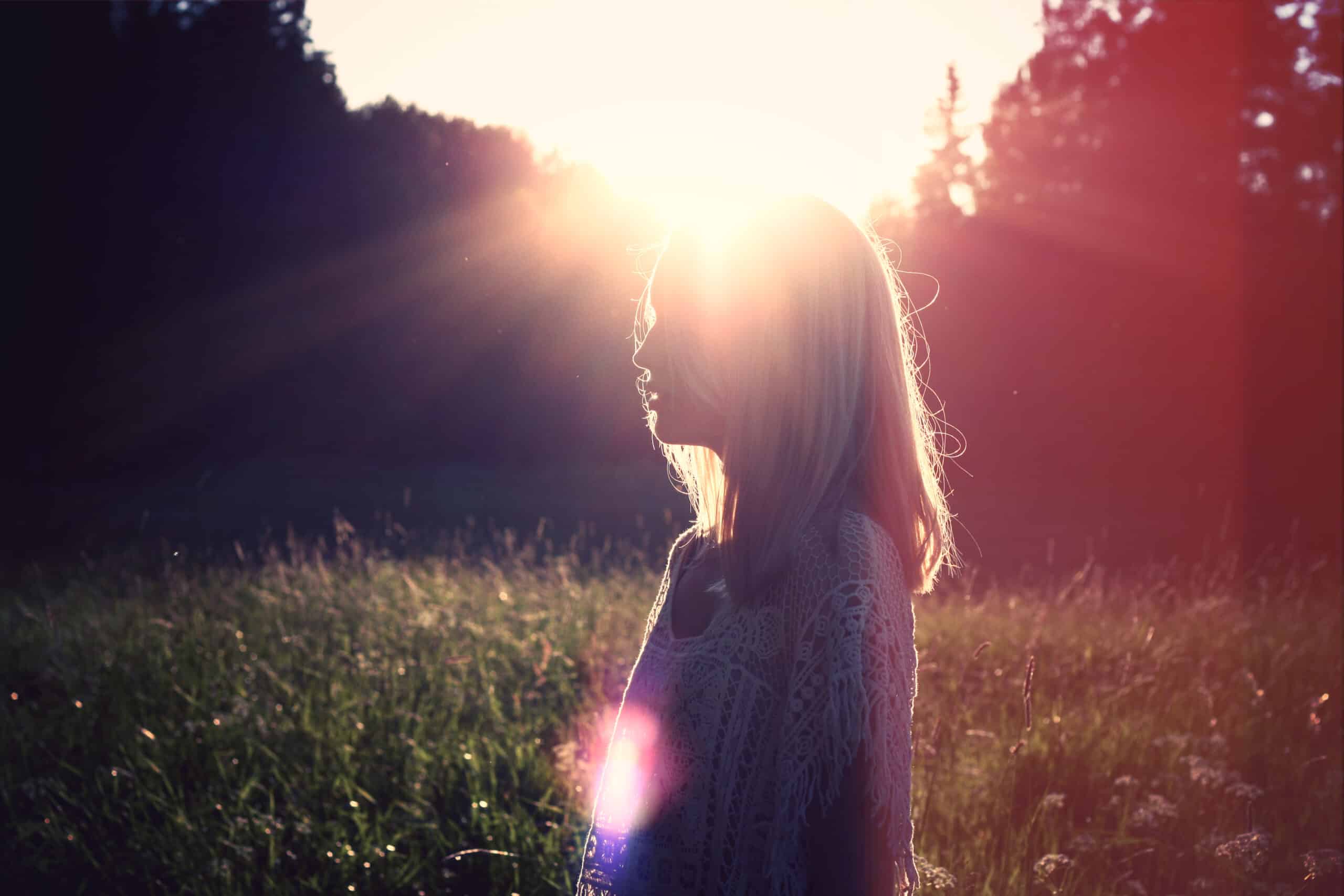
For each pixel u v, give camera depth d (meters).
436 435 24.72
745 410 1.10
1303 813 3.44
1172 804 3.44
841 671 0.96
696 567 1.28
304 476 24.34
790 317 1.09
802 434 1.07
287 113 26.84
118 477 25.41
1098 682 5.50
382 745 4.50
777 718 1.06
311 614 6.98
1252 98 28.31
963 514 21.77
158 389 27.02
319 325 25.48
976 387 26.47
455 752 4.36
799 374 1.08
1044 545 16.11
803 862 0.97
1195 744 4.09
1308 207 28.06
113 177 27.62
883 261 1.23
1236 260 26.66
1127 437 26.56
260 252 26.11
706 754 1.12
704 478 1.35
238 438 26.95
